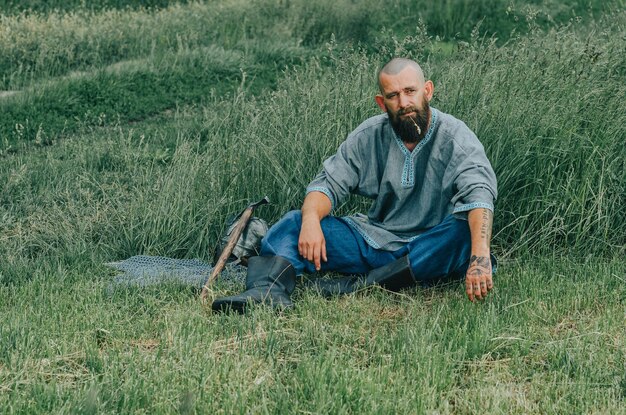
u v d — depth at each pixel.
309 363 3.73
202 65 11.75
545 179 5.55
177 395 3.54
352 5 14.17
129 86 10.94
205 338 4.12
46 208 6.49
